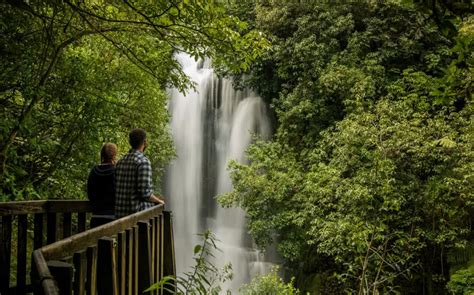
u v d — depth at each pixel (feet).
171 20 17.79
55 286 5.57
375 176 36.17
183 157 66.59
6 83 18.60
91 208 16.12
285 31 60.03
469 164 36.68
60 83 22.06
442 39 55.57
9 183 20.33
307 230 46.68
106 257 9.04
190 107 67.72
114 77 26.50
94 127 23.35
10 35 18.01
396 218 37.47
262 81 63.52
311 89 55.01
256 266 55.62
